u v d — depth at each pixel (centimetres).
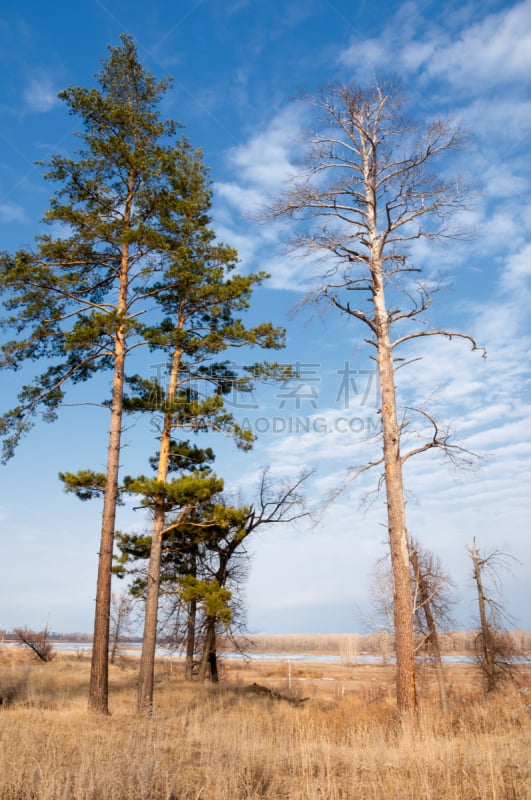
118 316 1593
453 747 961
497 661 3122
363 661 8150
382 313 1476
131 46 1809
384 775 805
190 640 2980
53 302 1634
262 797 705
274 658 9950
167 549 1872
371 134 1540
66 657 5425
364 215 1553
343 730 1309
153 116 1809
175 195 1822
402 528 1352
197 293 1781
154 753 849
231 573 2862
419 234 1492
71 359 1700
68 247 1666
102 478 1639
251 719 1480
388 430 1413
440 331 1438
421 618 2697
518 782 740
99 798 632
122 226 1709
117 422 1670
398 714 1268
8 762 743
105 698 1483
